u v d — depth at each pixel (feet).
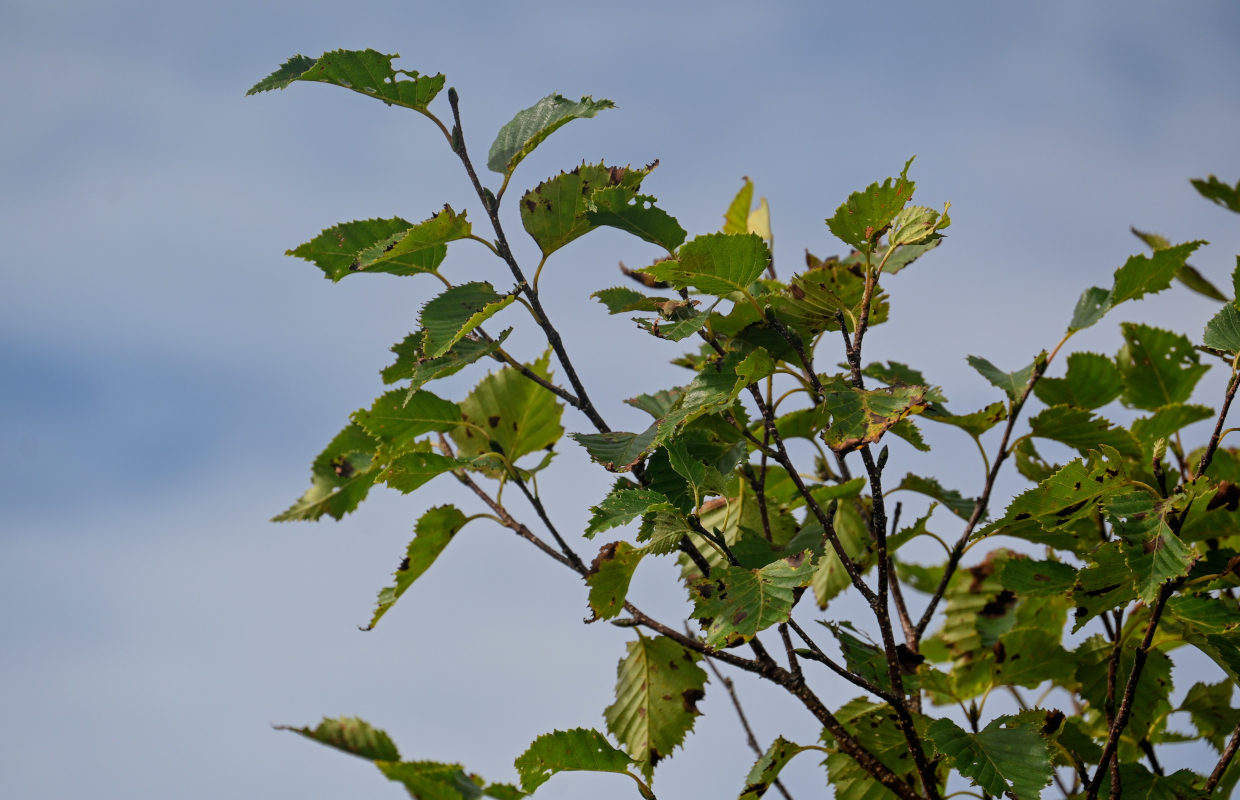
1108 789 7.14
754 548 7.09
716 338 7.13
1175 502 6.91
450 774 6.58
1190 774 7.11
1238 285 6.99
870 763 7.00
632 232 7.10
